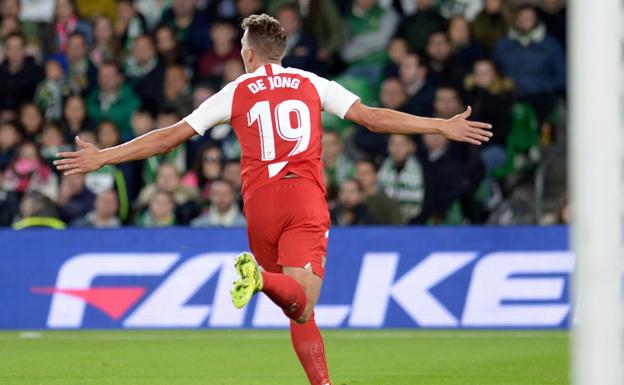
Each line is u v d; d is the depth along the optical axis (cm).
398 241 3775
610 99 1165
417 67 4647
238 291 1730
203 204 4309
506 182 4525
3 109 5084
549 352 3148
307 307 1884
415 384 2539
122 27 5281
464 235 3753
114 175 4431
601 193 1169
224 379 2631
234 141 4628
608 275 1172
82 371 2794
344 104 1961
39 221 4259
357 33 5056
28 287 3862
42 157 4634
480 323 3728
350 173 4544
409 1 5150
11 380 2633
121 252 3831
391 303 3762
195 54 5112
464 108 4547
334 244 3794
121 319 3819
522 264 3728
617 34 1166
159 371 2788
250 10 5088
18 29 5375
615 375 1174
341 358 3042
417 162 4344
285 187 1911
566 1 4834
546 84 4700
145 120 4722
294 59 4909
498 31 4881
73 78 5134
